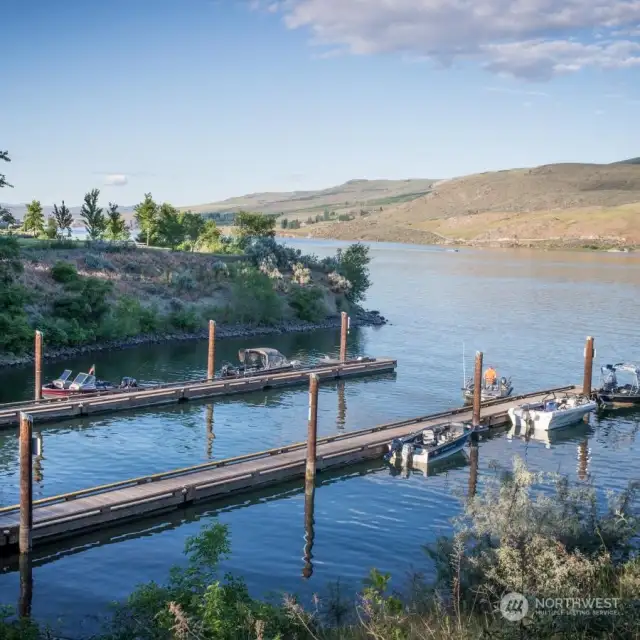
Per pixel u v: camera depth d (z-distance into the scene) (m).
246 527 33.56
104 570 28.83
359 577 28.34
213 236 139.50
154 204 145.62
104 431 49.19
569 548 20.20
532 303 132.75
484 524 21.08
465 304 131.25
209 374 64.81
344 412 57.03
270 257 116.94
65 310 79.38
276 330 98.00
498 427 53.91
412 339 94.06
